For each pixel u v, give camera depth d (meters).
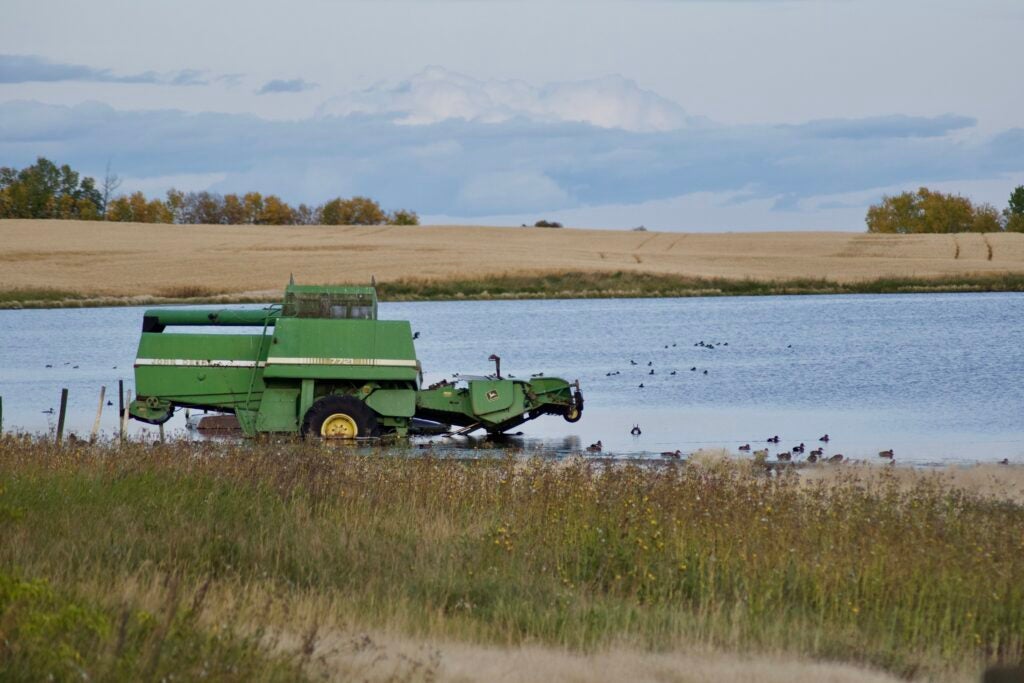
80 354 157.00
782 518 41.72
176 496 44.97
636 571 37.84
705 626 33.09
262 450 54.31
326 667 26.89
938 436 82.06
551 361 144.62
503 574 37.75
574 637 31.91
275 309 74.62
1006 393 107.44
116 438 66.75
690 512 42.56
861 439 80.75
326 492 47.56
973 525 43.88
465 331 193.00
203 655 25.66
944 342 163.75
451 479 50.62
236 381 73.00
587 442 79.75
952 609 35.50
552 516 43.62
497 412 76.12
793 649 31.88
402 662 28.67
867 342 165.38
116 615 28.67
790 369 131.38
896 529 41.12
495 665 29.05
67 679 24.67
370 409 71.69
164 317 74.38
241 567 37.38
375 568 37.81
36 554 36.75
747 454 73.56
